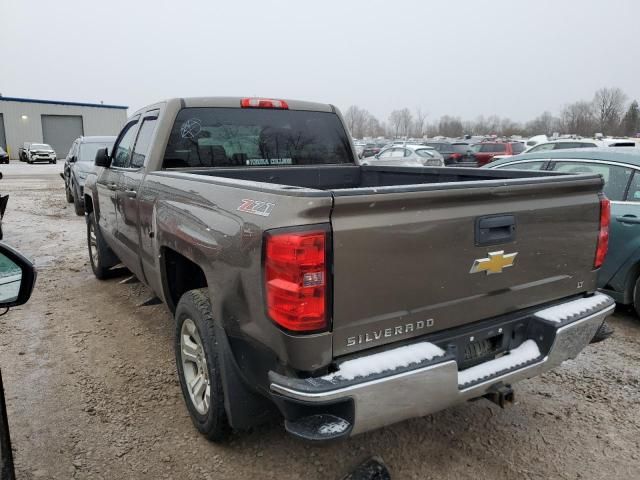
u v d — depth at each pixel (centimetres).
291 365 211
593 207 291
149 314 502
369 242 212
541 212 264
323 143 455
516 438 303
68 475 269
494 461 282
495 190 241
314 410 210
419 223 223
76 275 644
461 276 240
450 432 309
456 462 281
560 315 271
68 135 4762
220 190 264
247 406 262
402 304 225
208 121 397
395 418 219
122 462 280
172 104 383
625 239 460
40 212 1220
